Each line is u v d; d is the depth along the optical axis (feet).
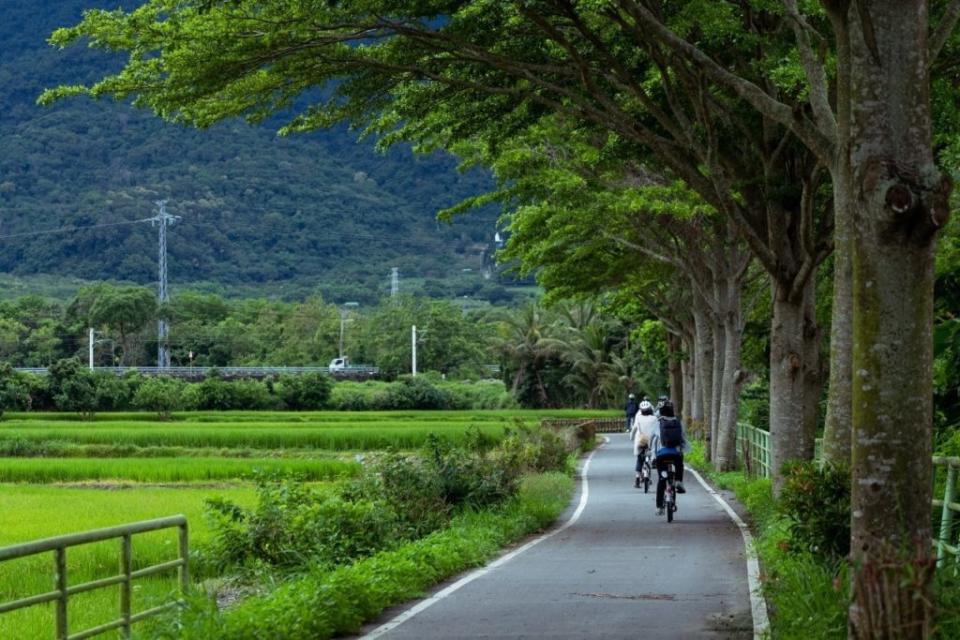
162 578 88.38
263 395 496.23
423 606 65.87
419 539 92.07
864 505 41.98
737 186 110.32
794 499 64.28
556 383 552.00
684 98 107.96
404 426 346.74
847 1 45.60
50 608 72.95
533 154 148.66
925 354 41.73
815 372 121.19
